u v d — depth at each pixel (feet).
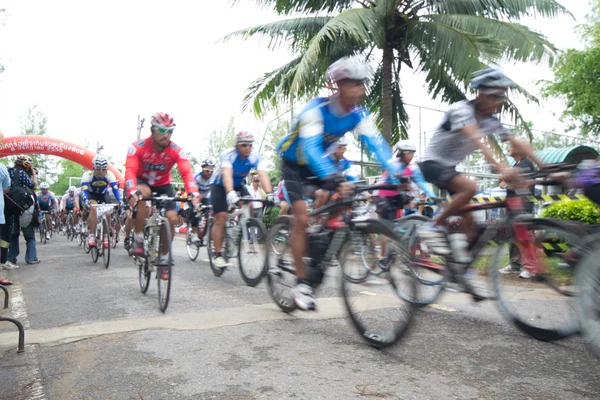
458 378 8.23
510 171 9.81
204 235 25.68
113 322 12.27
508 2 31.50
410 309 9.07
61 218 60.64
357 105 11.30
